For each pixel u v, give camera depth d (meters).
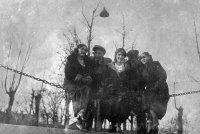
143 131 7.85
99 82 7.67
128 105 7.75
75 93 7.56
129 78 7.91
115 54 8.14
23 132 6.11
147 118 7.93
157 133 8.09
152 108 7.96
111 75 7.82
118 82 7.81
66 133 6.62
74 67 7.64
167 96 8.43
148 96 8.01
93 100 7.52
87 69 7.70
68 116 7.51
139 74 8.04
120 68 7.98
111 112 7.57
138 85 7.96
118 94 7.70
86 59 7.78
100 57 7.93
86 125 7.29
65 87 7.65
